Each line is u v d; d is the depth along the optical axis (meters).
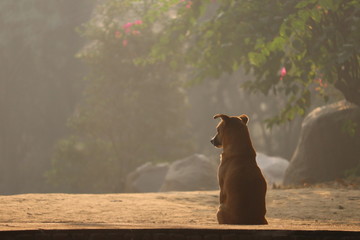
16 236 6.13
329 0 18.92
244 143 9.35
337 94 29.03
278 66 22.53
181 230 6.41
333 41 21.42
